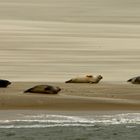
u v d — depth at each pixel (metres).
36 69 144.38
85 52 164.62
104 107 102.69
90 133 88.62
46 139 84.50
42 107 101.06
